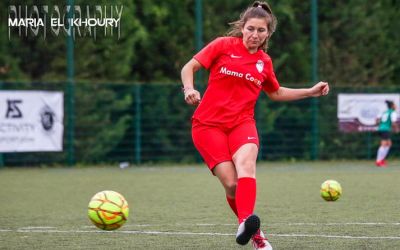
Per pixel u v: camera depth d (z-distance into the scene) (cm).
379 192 3559
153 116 6241
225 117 1703
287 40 7012
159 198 3350
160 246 1936
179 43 6781
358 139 6662
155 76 6744
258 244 1666
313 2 6494
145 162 6225
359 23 7156
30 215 2730
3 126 5488
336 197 3122
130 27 6431
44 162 5828
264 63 1725
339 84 7112
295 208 2866
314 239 2036
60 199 3372
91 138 6019
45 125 5628
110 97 6069
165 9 6694
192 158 6338
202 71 6328
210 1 6806
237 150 1683
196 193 3597
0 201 3281
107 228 1791
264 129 6469
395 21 7325
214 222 2459
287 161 6494
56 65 6212
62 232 2230
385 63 7219
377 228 2262
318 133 6588
